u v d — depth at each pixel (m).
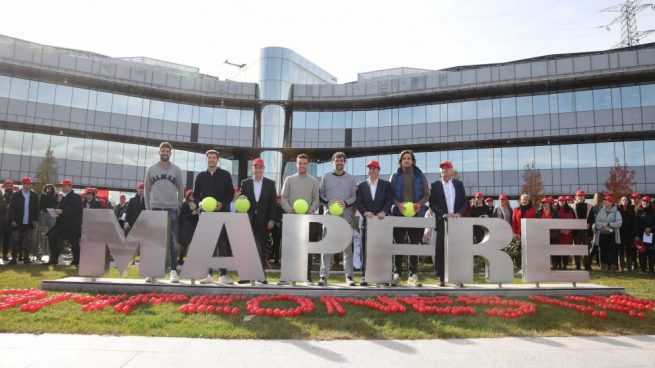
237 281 8.44
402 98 37.22
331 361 4.31
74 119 34.12
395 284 8.20
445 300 7.07
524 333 5.47
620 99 31.66
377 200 8.30
